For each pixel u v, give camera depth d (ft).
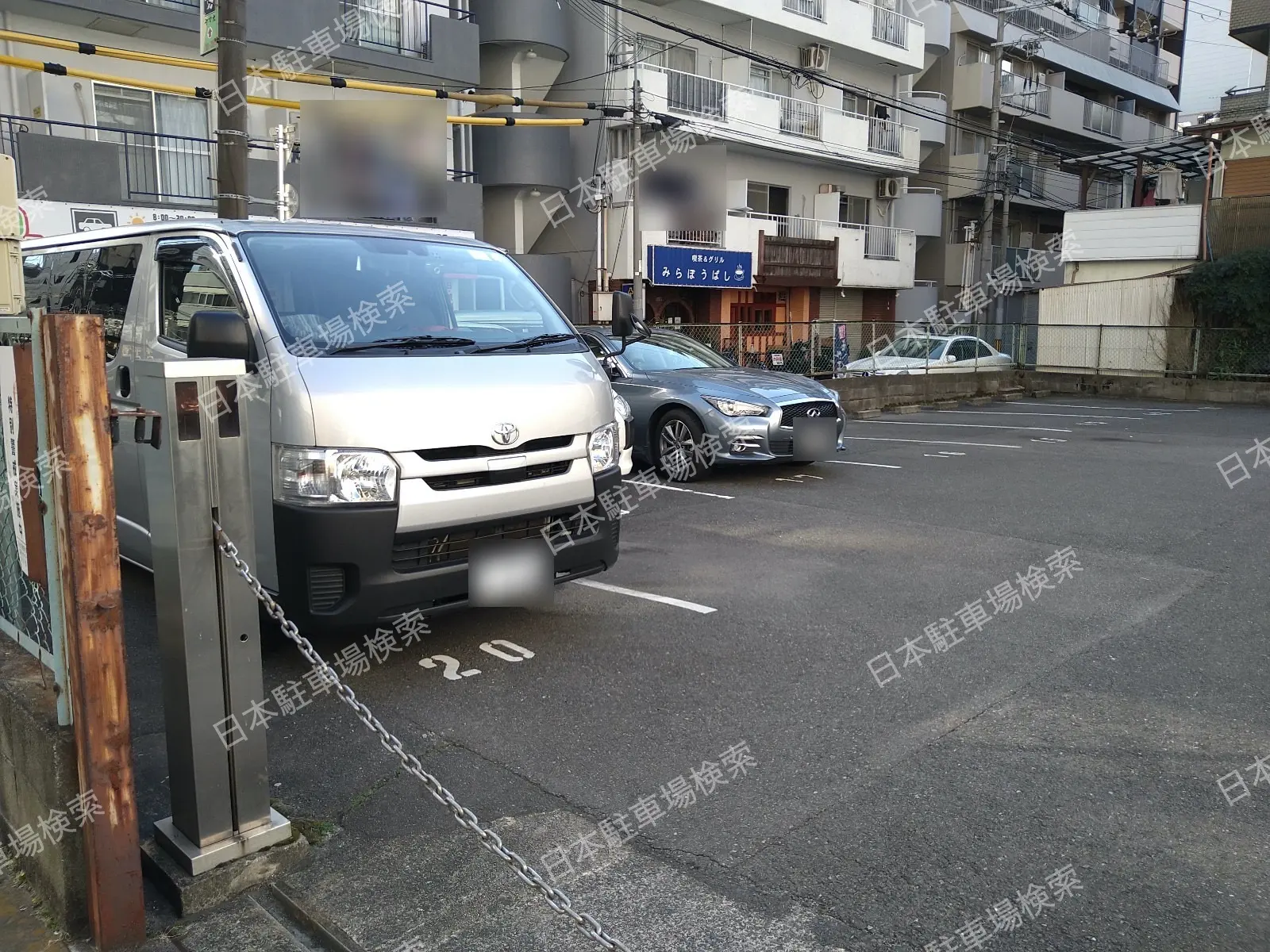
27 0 43.29
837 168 91.35
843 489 30.58
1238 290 68.54
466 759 12.23
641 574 20.68
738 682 14.67
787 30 81.71
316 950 8.66
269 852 9.61
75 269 19.15
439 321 16.08
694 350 36.65
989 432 46.47
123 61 48.49
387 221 43.96
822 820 10.73
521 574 14.67
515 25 66.08
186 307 15.71
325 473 13.06
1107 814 10.80
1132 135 122.93
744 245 79.30
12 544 9.60
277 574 13.58
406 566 13.75
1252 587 19.47
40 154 42.47
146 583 19.53
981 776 11.71
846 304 93.09
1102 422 51.85
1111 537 23.81
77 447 7.87
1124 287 76.07
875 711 13.64
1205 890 9.37
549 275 67.62
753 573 20.77
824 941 8.66
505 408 14.53
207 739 9.20
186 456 8.75
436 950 8.51
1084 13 120.67
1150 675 14.88
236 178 29.84
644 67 69.56
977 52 107.14
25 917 9.00
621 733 12.95
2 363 8.98
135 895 8.56
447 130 59.31
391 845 10.24
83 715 8.11
